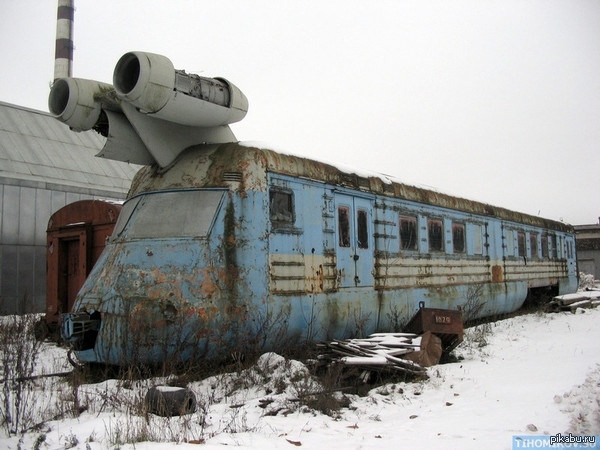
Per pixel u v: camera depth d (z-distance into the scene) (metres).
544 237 18.70
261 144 8.05
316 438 5.03
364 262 9.68
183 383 6.46
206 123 7.95
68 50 32.50
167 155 7.94
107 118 7.82
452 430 5.31
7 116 20.53
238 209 7.45
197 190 7.57
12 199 17.20
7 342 7.07
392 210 10.70
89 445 4.56
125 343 6.77
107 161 21.80
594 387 5.96
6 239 16.92
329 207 8.99
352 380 7.29
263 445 4.69
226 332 7.06
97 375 7.26
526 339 11.33
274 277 7.70
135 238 7.48
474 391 6.94
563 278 19.83
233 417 5.46
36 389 6.76
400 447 4.76
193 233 7.27
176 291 6.94
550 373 7.75
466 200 13.95
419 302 11.09
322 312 8.46
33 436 4.97
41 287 17.62
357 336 9.20
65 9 32.34
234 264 7.28
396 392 6.95
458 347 10.25
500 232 15.46
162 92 6.93
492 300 14.40
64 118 7.56
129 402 5.74
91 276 7.63
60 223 12.48
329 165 9.27
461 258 13.12
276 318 7.57
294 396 6.29
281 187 8.05
